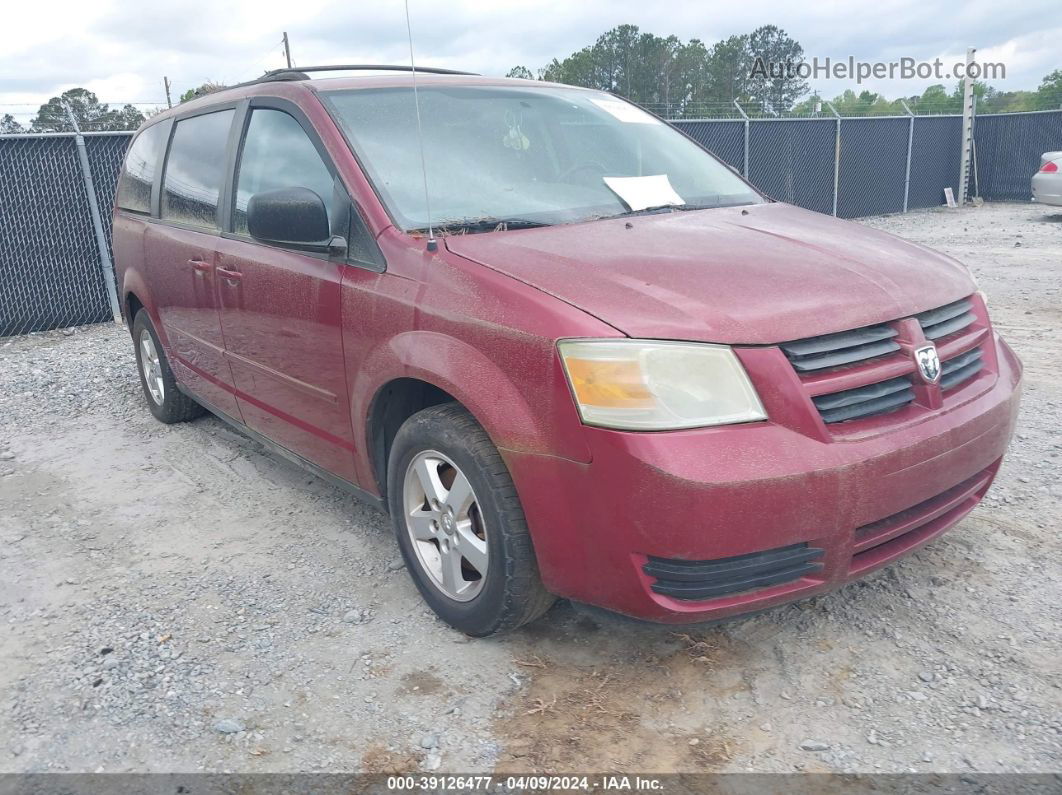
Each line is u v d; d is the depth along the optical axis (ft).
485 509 8.89
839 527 7.96
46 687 9.33
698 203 12.10
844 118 52.01
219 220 13.62
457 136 11.56
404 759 8.05
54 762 8.18
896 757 7.80
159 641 10.12
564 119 12.73
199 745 8.34
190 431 18.04
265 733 8.48
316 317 11.00
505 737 8.29
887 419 8.40
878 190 55.62
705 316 8.05
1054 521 12.05
